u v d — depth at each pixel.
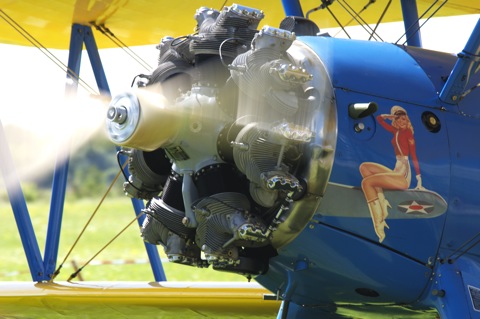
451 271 11.48
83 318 15.95
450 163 11.41
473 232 11.54
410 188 11.16
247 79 10.64
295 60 11.23
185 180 11.21
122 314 15.70
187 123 10.97
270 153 10.69
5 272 40.22
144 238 11.84
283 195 10.91
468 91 11.68
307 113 10.85
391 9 20.31
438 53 12.28
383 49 11.89
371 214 11.05
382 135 11.13
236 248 11.06
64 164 16.62
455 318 11.30
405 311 12.21
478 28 11.24
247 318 15.80
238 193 11.00
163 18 18.97
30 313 15.55
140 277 38.94
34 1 17.52
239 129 10.85
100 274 39.09
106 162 57.75
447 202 11.36
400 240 11.26
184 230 11.41
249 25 11.26
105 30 18.12
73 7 17.48
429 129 11.42
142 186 12.02
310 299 12.42
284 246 11.27
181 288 14.83
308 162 10.82
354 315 12.75
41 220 56.34
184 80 11.27
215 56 11.14
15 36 20.05
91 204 57.66
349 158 10.91
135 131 10.59
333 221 11.00
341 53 11.50
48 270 16.39
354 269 11.38
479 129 11.72
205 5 18.67
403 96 11.45
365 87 11.27
